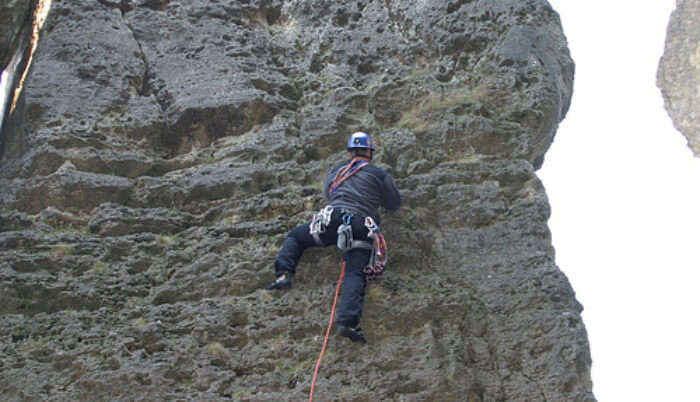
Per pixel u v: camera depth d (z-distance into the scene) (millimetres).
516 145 7391
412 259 6652
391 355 6141
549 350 6238
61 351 5992
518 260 6719
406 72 7852
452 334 6305
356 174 6445
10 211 6832
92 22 7910
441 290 6535
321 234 6250
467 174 7160
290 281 6336
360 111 7633
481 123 7410
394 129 7469
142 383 5910
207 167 7223
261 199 6984
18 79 8320
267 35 8211
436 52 7961
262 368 6121
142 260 6648
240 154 7285
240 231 6793
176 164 7328
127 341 6094
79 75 7543
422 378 6031
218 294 6488
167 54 7926
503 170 7203
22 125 7320
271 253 6629
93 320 6227
